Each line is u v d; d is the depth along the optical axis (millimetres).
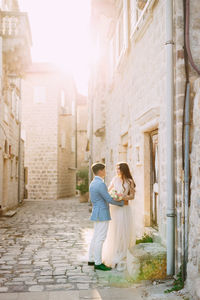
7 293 4074
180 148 4469
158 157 5688
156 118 5293
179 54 4512
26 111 25047
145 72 6141
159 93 5195
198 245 3732
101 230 5172
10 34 11695
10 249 6621
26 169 24828
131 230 5461
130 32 7551
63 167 26797
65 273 4938
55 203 19469
